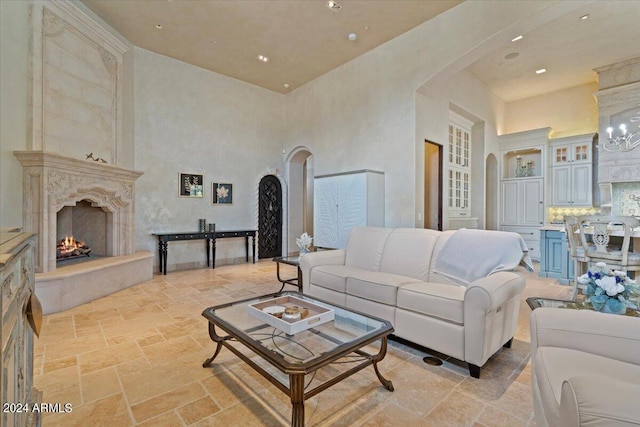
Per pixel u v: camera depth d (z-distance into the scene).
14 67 3.32
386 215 5.05
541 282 4.76
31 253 1.34
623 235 3.48
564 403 0.81
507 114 7.78
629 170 5.53
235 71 6.21
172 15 4.39
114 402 1.81
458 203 6.41
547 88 6.92
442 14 4.33
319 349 1.72
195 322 3.09
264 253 7.06
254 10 4.27
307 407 1.78
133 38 5.03
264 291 4.26
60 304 3.37
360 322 2.05
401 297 2.50
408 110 4.77
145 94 5.39
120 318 3.19
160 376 2.10
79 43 4.05
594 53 5.35
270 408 1.78
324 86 6.29
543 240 5.13
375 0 4.05
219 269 5.87
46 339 2.67
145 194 5.41
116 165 4.55
